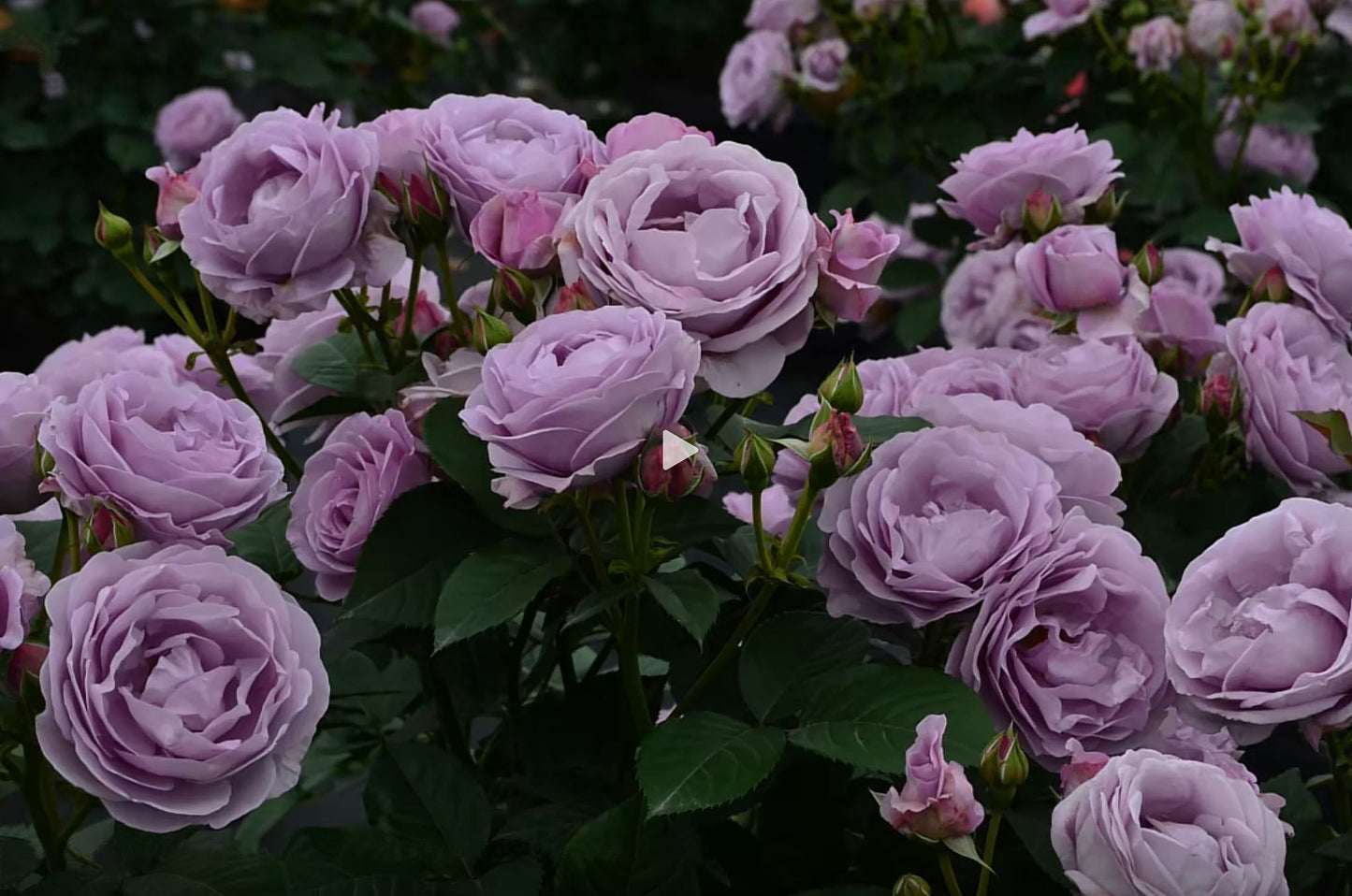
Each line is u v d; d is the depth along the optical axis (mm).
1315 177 2188
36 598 949
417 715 1140
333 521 1060
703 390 1020
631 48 4879
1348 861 1008
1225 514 1187
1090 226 1173
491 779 1132
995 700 1010
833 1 2127
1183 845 912
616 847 973
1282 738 1477
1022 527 1003
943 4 2160
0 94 3201
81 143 3312
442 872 1012
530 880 1004
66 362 1181
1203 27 1752
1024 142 1213
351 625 1076
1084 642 1010
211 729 918
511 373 943
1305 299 1165
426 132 1052
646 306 985
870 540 1002
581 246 1002
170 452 981
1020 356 1175
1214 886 912
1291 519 977
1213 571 988
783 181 1006
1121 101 1933
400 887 998
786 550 1001
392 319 1151
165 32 3207
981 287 1896
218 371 1168
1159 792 933
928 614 1003
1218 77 2014
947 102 2123
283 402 1168
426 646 1084
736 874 1072
